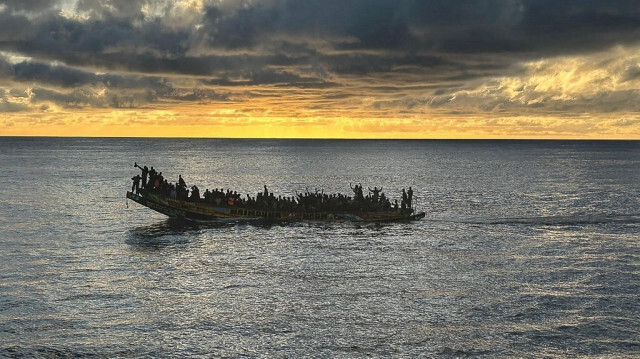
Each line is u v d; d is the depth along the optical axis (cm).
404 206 6278
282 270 4006
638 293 3453
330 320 3023
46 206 7381
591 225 5991
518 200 8538
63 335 2795
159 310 3148
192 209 5788
